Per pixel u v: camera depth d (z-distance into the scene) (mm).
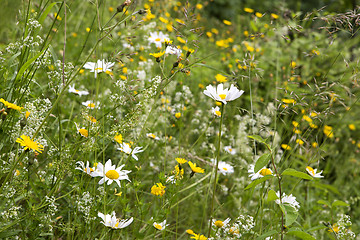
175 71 2281
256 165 1824
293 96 2582
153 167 2941
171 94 3777
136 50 3686
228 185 3514
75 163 2121
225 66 4770
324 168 4328
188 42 2465
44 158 2613
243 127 3441
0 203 2025
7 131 2121
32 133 2031
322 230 2977
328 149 4223
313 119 2568
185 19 2529
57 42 4000
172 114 3518
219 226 2195
